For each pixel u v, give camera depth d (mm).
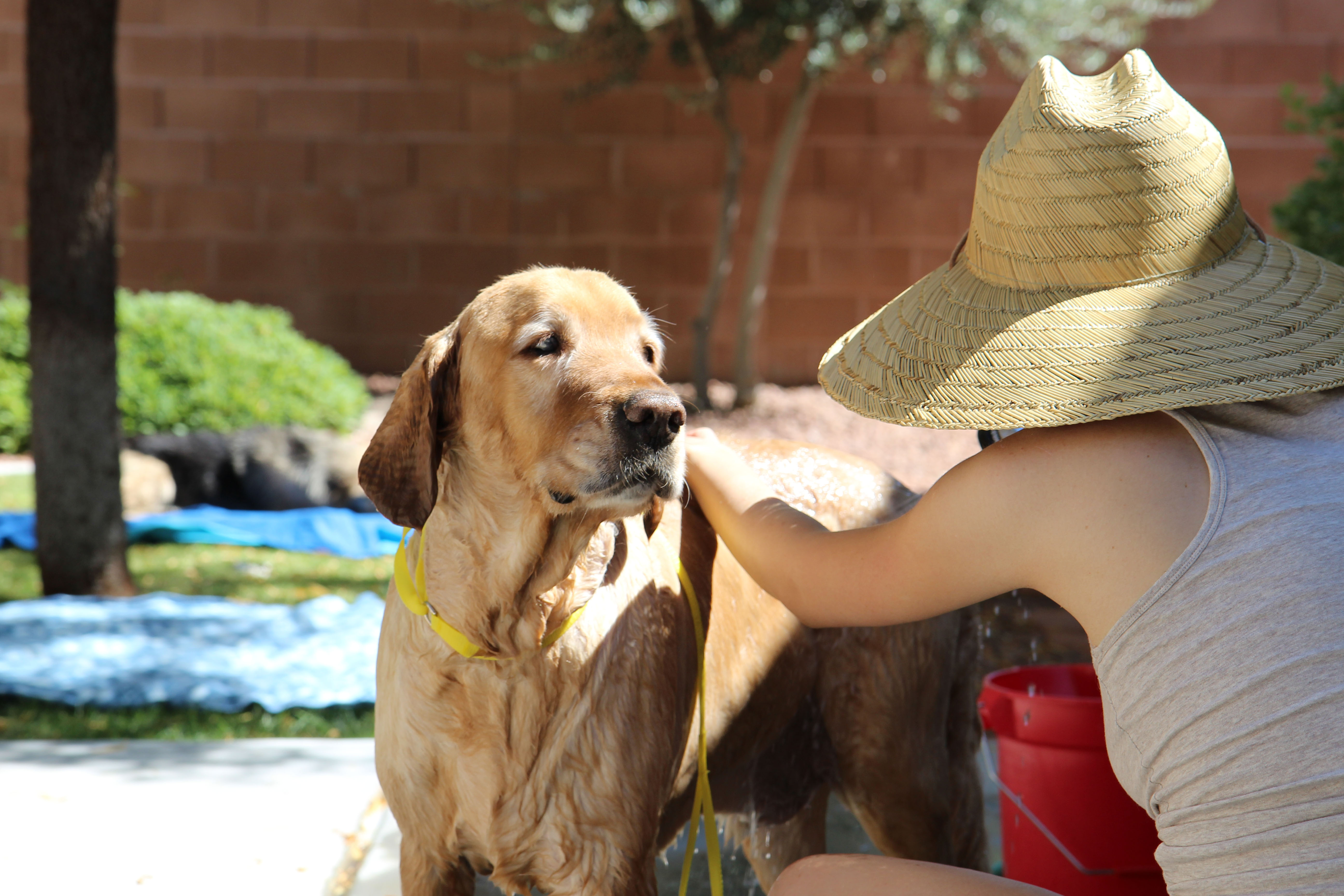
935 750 2645
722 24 10195
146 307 9594
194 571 6887
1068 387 1597
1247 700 1413
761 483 2248
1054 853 2676
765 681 2424
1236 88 12352
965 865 2816
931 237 12750
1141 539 1505
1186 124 1671
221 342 9445
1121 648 1521
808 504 2568
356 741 4168
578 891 2006
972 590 1724
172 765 3891
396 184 12875
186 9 12625
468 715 2012
